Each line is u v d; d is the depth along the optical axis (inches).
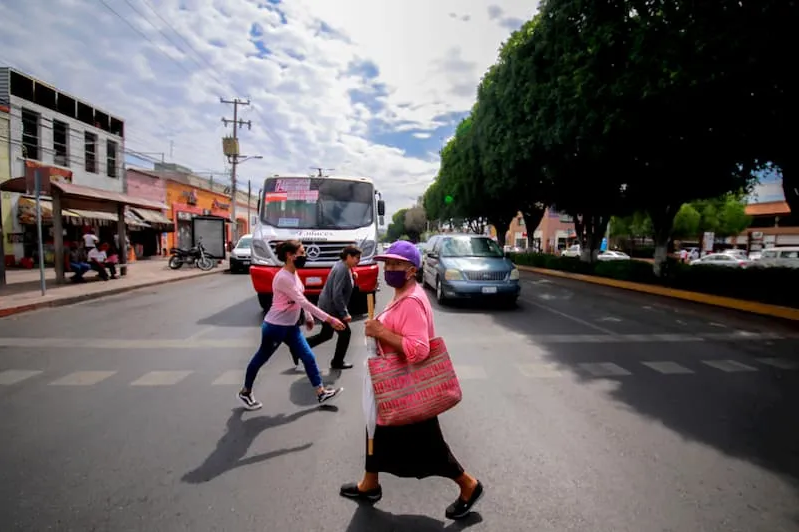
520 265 1141.7
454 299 430.3
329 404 169.0
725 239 1845.5
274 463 125.0
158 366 216.5
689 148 452.4
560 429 148.6
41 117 730.8
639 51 363.6
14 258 705.0
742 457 130.7
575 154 575.2
